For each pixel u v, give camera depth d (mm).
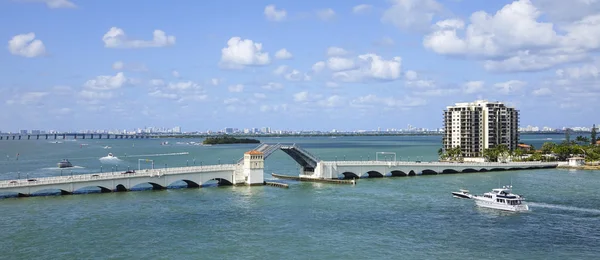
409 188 195000
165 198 167250
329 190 189250
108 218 135250
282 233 120812
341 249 108250
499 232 122125
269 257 102812
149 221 132250
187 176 192875
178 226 127250
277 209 149250
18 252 105000
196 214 141500
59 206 150125
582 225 129000
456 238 116688
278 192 183250
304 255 104125
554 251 106812
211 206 153500
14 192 162750
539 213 143625
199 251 106500
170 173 189500
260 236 118188
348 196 174000
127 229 123688
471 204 158000
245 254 104688
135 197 168250
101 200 161375
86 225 127250
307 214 142125
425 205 156125
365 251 106812
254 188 193875
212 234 119625
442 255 104250
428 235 119250
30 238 115000
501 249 108250
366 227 126812
